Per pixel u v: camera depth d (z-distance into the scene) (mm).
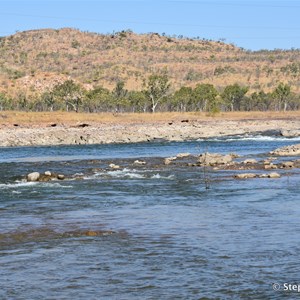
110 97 145250
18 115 99312
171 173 39188
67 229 21094
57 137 74812
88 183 34625
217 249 17766
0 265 16312
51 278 15086
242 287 14117
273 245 18094
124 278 15008
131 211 24734
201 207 25391
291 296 13461
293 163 43312
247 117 115375
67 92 139750
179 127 89188
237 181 34062
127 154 57062
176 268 15812
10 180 36781
